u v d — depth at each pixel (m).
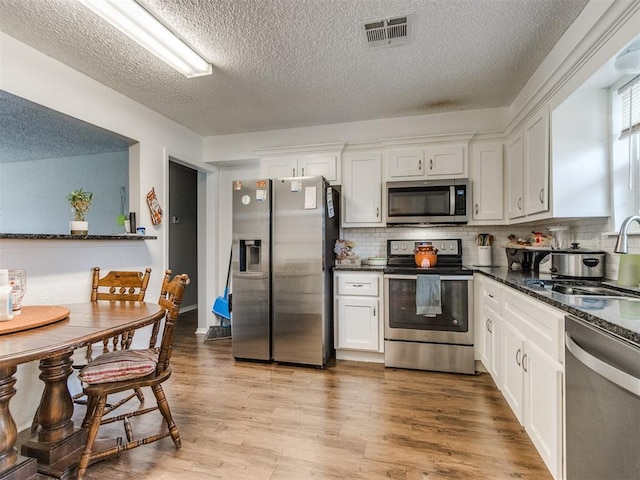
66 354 1.66
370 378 2.71
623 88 1.83
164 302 1.90
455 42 2.07
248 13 1.79
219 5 1.72
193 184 5.84
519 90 2.74
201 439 1.86
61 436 1.61
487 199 3.10
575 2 1.69
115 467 1.63
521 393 1.78
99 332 1.38
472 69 2.41
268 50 2.16
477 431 1.92
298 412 2.15
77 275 2.30
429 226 3.35
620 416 0.93
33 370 2.06
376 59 2.27
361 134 3.49
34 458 1.49
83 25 1.89
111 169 4.54
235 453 1.74
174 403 2.28
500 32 1.96
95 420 1.55
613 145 1.97
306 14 1.80
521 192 2.67
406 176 3.23
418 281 2.84
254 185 3.13
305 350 2.98
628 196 1.93
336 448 1.77
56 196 4.77
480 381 2.63
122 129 2.79
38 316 1.55
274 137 3.75
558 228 2.47
